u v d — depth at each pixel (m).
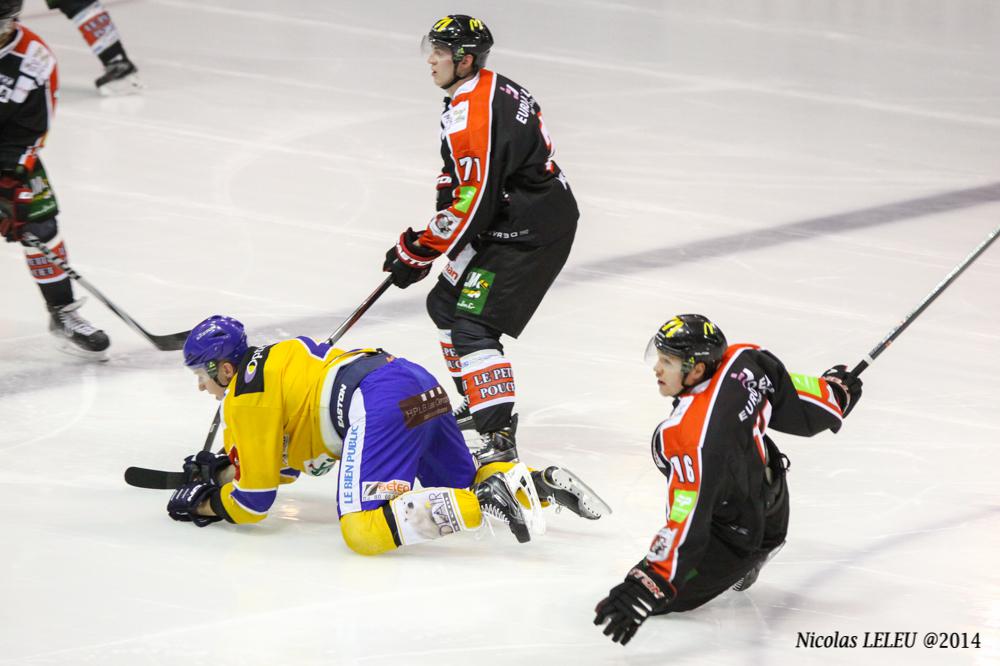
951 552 15.87
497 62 42.31
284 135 34.41
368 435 15.16
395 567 15.21
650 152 34.19
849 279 26.00
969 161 34.25
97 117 35.34
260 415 15.12
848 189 31.78
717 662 13.34
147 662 13.08
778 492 13.86
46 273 21.03
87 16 36.53
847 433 19.28
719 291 25.19
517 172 17.12
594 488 17.50
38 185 20.86
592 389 20.83
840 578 15.23
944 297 25.17
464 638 13.66
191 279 25.16
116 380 20.83
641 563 12.84
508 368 17.48
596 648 13.54
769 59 44.31
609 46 45.19
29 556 15.24
